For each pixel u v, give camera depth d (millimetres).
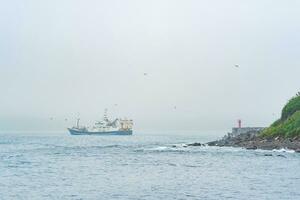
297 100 140625
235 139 147500
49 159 101000
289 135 124000
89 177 66500
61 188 54875
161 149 137500
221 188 54188
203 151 122875
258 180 61562
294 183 58219
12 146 168125
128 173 72000
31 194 50344
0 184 58500
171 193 50594
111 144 187625
